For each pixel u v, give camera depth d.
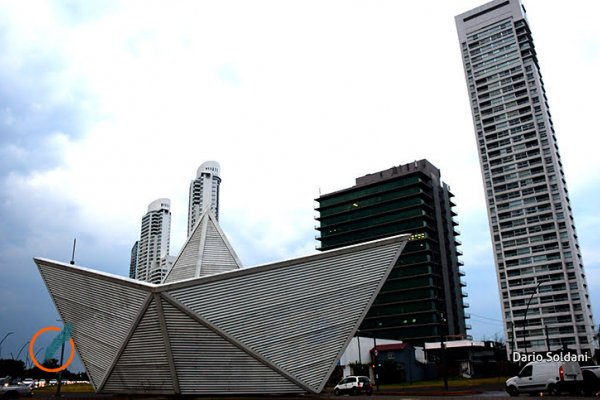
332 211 120.25
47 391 48.62
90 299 27.73
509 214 105.44
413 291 100.56
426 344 81.25
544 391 26.44
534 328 96.94
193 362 24.84
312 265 26.78
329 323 26.98
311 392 26.23
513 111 110.06
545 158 104.31
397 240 28.69
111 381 28.66
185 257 32.84
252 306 25.16
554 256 98.69
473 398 25.41
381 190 114.88
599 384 25.30
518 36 115.19
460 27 123.50
